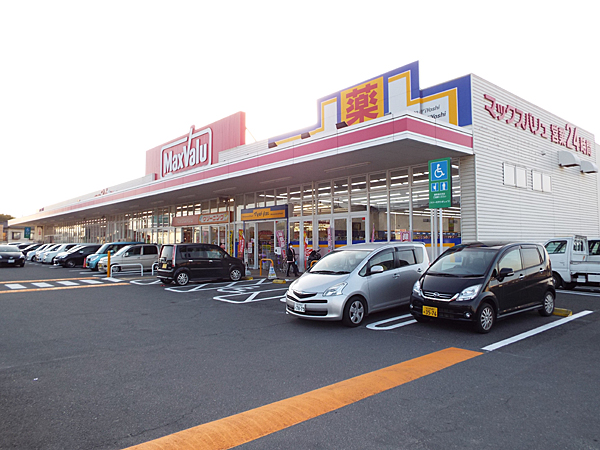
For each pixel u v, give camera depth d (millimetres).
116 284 14641
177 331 7234
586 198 19422
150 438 3312
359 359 5434
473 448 3088
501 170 13820
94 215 39375
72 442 3244
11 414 3793
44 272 20484
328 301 7203
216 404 4000
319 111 16812
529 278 7664
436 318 6941
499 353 5648
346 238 16125
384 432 3359
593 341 6254
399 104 14250
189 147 25359
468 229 12672
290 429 3441
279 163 14336
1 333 7117
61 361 5477
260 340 6547
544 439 3225
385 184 14820
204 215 23078
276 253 17875
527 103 15531
